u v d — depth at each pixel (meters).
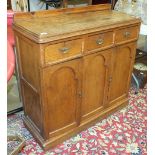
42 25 1.43
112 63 1.74
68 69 1.43
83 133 1.79
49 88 1.39
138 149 1.65
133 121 1.95
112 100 1.98
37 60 1.28
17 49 1.54
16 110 1.96
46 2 2.14
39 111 1.50
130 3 2.34
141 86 2.48
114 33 1.60
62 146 1.65
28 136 1.73
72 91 1.55
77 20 1.61
